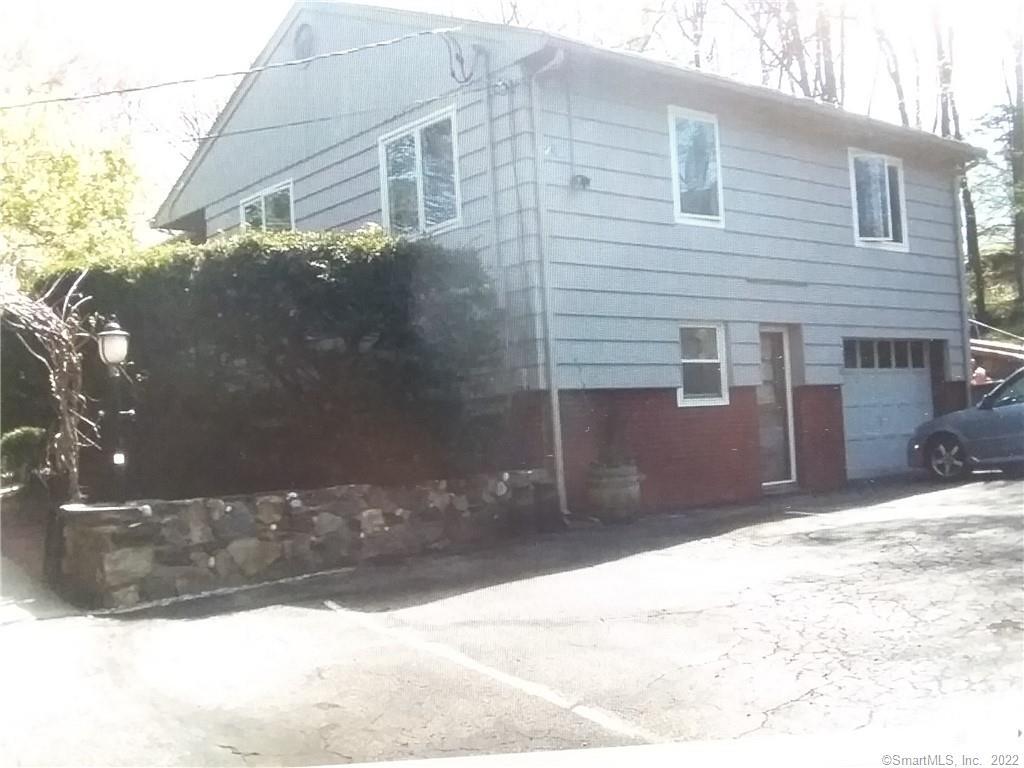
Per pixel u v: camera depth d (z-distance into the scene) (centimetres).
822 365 1566
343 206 1534
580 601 785
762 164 1502
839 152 1633
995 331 3131
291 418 1142
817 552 940
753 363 1451
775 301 1497
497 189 1255
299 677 624
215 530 905
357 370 1096
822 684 592
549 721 547
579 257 1250
